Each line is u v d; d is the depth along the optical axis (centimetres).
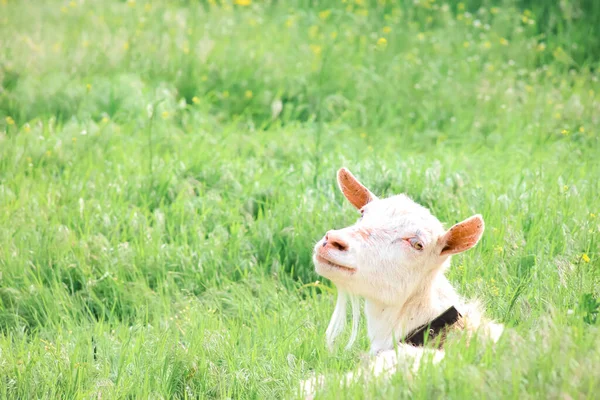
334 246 693
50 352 789
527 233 935
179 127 1380
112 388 719
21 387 734
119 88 1412
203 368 747
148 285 937
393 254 697
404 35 1698
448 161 1198
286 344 773
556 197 1006
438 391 571
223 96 1484
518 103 1463
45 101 1390
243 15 1814
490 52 1656
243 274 952
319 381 665
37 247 959
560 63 1645
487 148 1312
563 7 1772
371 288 702
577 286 786
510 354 607
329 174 1107
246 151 1255
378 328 730
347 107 1470
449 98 1484
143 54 1585
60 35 1675
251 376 730
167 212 1048
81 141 1236
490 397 554
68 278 940
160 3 1888
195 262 963
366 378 616
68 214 1027
